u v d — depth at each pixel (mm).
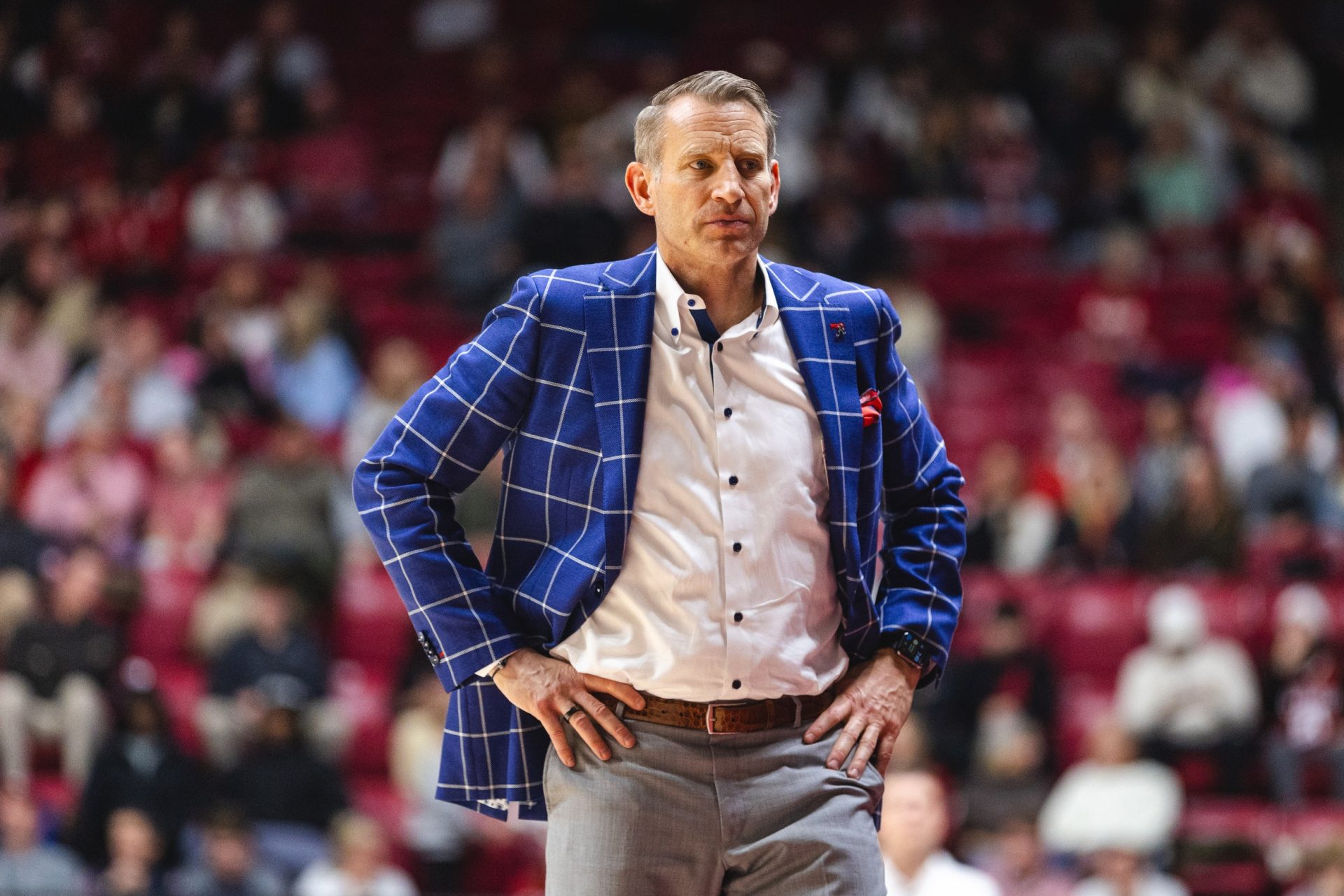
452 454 7395
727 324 7406
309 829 20781
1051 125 35938
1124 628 24375
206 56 40125
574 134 35062
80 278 33000
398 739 22219
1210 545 25219
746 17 39375
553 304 7398
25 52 39906
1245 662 22953
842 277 31797
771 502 7195
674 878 7176
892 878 13227
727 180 7141
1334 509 26141
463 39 40344
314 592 25031
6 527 25203
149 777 20438
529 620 7371
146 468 28312
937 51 36281
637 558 7164
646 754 7133
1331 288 32469
